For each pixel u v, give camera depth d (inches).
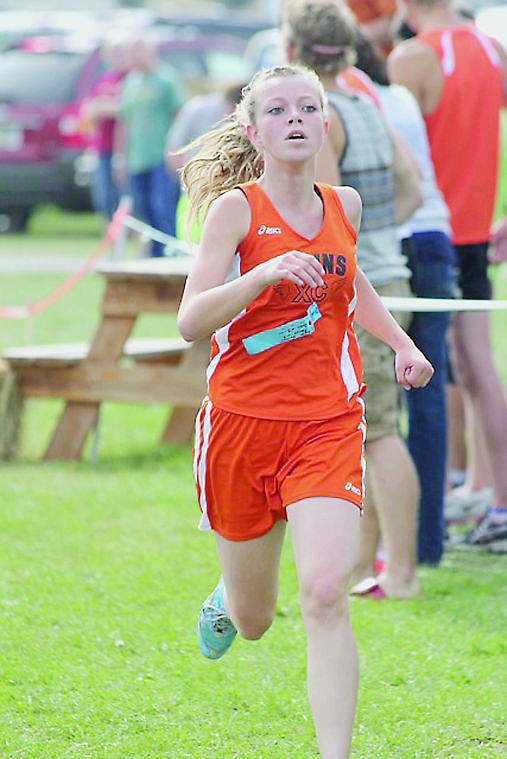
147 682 542.6
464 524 816.3
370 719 507.2
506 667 560.7
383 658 567.5
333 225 446.6
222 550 461.1
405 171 647.8
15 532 758.5
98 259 1951.3
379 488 649.6
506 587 681.6
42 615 618.2
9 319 1521.9
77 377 951.6
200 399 936.9
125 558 706.8
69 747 484.1
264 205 442.0
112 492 850.8
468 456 911.0
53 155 2228.1
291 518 434.6
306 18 626.2
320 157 610.9
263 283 408.5
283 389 440.8
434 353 691.4
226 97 1300.4
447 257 685.9
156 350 986.1
